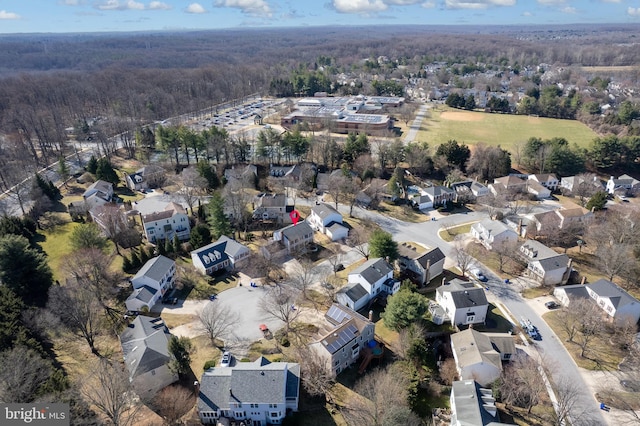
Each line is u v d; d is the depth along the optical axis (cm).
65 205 11956
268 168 15000
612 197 13300
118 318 7500
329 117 19975
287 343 6925
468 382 5853
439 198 12488
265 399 5428
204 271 8812
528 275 8962
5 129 17762
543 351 6906
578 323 7300
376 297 8188
